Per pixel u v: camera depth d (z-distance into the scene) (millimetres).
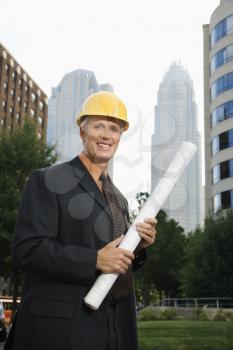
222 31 40438
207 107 44406
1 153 22562
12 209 21406
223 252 26500
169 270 38031
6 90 56375
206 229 27656
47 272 1654
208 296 26406
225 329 9875
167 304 24844
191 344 8445
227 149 37750
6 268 22438
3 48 55719
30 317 1668
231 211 28344
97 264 1655
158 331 10477
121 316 1818
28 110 61562
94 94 1960
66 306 1663
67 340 1624
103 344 1687
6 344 1775
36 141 23062
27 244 1688
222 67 39719
